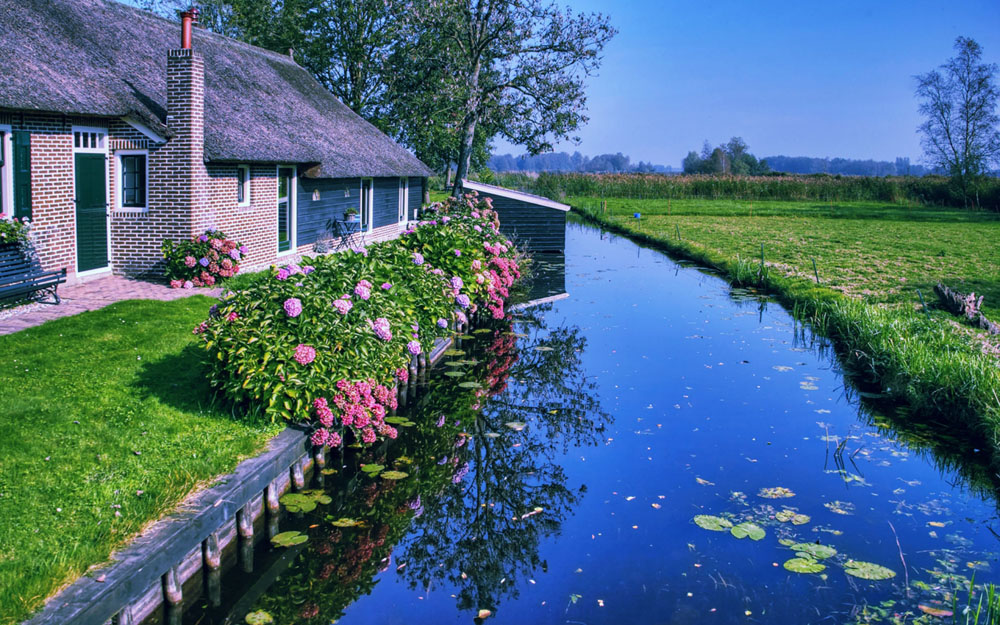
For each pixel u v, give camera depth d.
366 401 7.94
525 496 8.05
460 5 31.42
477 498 8.03
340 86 37.03
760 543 6.99
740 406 10.96
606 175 63.53
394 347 8.74
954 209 51.81
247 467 6.75
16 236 11.44
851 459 9.02
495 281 15.32
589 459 9.03
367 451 8.96
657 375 12.53
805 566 6.50
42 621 4.50
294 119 20.14
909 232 35.00
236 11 37.78
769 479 8.45
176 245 14.34
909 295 17.98
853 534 7.16
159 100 15.05
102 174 14.26
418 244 14.26
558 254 28.42
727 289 20.78
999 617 5.67
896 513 7.61
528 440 9.64
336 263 9.24
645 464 8.88
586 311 17.62
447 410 10.67
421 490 8.18
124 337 10.09
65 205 13.27
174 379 8.73
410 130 36.31
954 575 6.41
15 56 12.35
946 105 53.41
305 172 18.80
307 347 7.50
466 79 32.53
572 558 6.80
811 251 27.25
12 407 7.39
